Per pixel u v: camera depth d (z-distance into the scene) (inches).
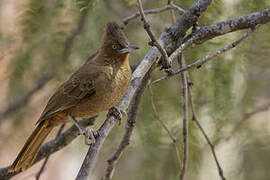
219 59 442.0
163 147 459.5
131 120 396.2
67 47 445.4
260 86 496.4
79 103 413.4
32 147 428.8
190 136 455.2
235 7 430.6
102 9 452.1
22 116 494.6
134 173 501.0
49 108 418.6
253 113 475.5
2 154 553.0
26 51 436.8
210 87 447.8
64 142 452.4
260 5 423.8
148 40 465.4
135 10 470.3
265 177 524.4
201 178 503.5
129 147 485.1
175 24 390.9
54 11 422.3
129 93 391.5
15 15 426.9
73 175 665.0
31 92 478.9
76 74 419.2
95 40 448.8
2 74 454.3
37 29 422.3
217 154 510.3
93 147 343.6
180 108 456.4
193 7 384.2
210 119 458.3
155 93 458.0
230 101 448.5
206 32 374.6
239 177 524.4
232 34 437.4
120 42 403.9
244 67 449.7
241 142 494.9
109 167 412.8
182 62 393.1
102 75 404.5
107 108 410.9
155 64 386.6
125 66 405.7
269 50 445.1
